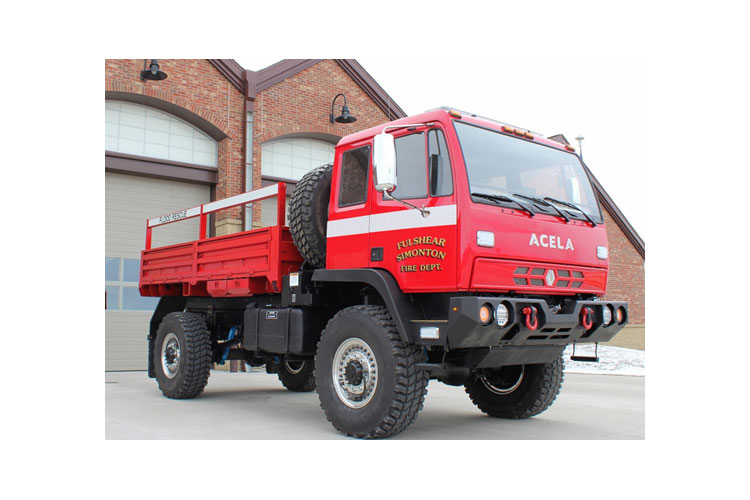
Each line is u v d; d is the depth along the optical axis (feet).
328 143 50.37
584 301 18.16
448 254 16.10
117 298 40.83
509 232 16.66
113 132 40.60
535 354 18.07
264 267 22.29
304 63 47.60
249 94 44.47
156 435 18.28
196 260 26.73
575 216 18.70
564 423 20.85
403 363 16.93
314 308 21.24
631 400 27.12
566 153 19.88
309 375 29.14
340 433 18.63
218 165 44.62
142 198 42.22
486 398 22.36
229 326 28.37
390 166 15.23
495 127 17.90
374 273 17.80
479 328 15.53
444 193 16.47
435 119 17.11
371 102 51.26
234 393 29.53
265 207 45.98
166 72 41.39
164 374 27.27
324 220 20.59
